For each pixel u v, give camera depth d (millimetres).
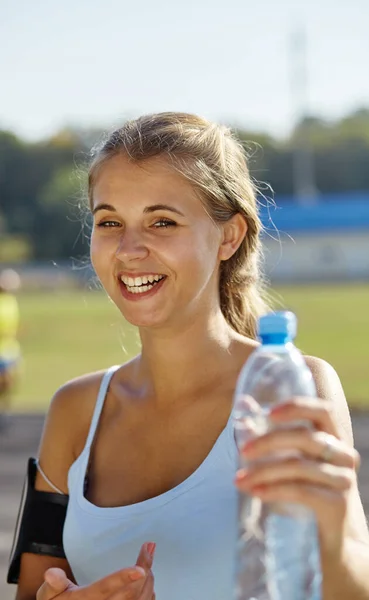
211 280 2332
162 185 2213
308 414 1500
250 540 1596
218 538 2125
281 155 75625
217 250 2316
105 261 2244
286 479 1470
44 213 74625
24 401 14047
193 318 2307
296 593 1547
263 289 2678
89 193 2365
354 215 58781
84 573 2266
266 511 1569
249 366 1681
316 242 58750
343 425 2158
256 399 1655
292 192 75062
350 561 1653
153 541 2166
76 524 2289
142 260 2193
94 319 30844
